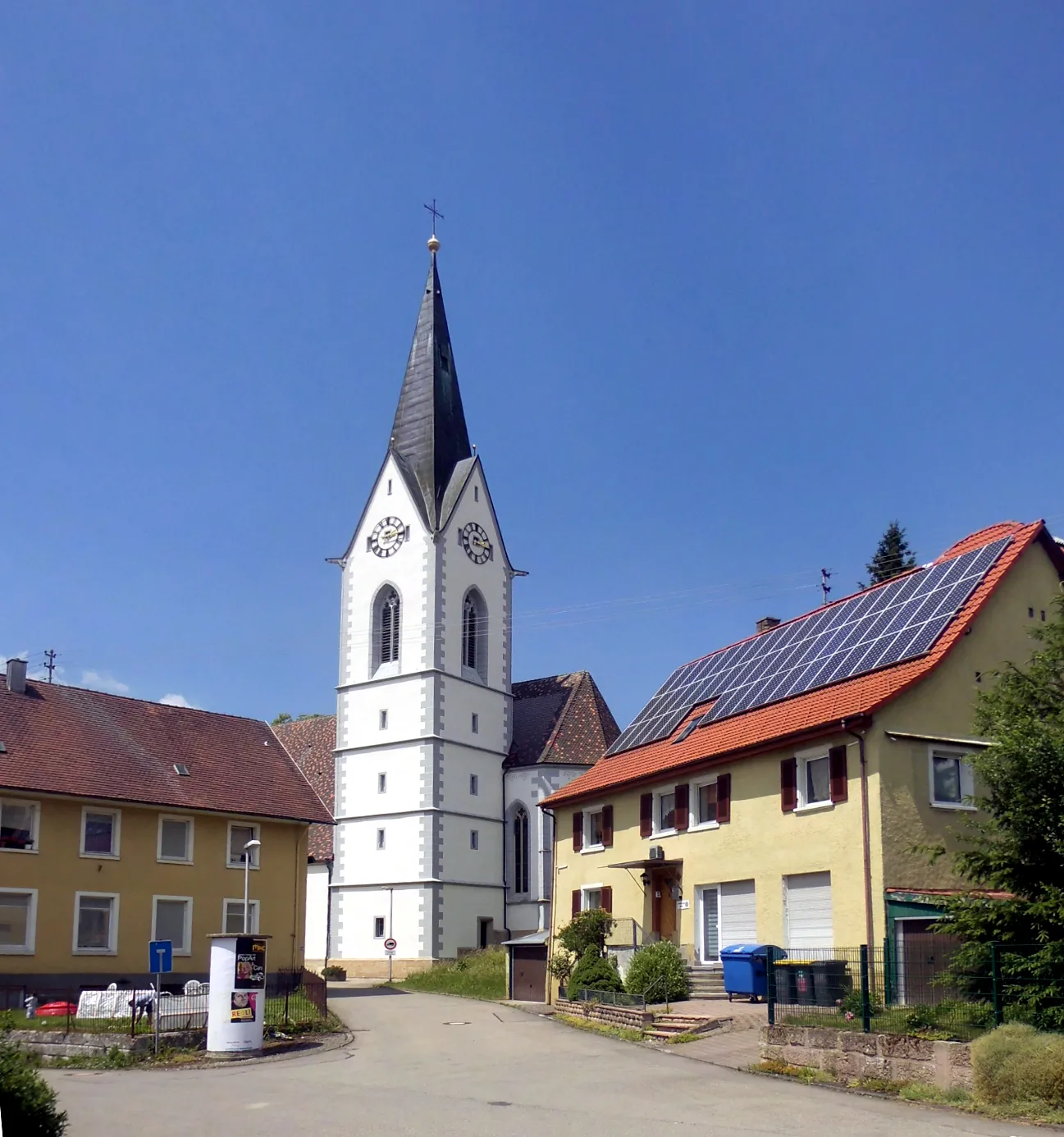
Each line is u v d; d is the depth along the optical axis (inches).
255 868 1925.4
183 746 1980.8
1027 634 1285.7
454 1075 988.6
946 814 1221.7
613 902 1654.8
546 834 2770.7
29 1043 1155.9
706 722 1545.3
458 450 3011.8
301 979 1781.5
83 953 1685.5
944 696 1253.1
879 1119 750.5
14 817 1660.9
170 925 1803.6
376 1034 1360.7
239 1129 755.4
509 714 2925.7
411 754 2719.0
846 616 1521.9
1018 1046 781.9
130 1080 1000.2
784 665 1521.9
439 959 2596.0
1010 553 1338.6
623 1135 713.0
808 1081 900.0
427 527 2839.6
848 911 1200.8
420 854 2650.1
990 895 1133.7
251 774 2017.7
